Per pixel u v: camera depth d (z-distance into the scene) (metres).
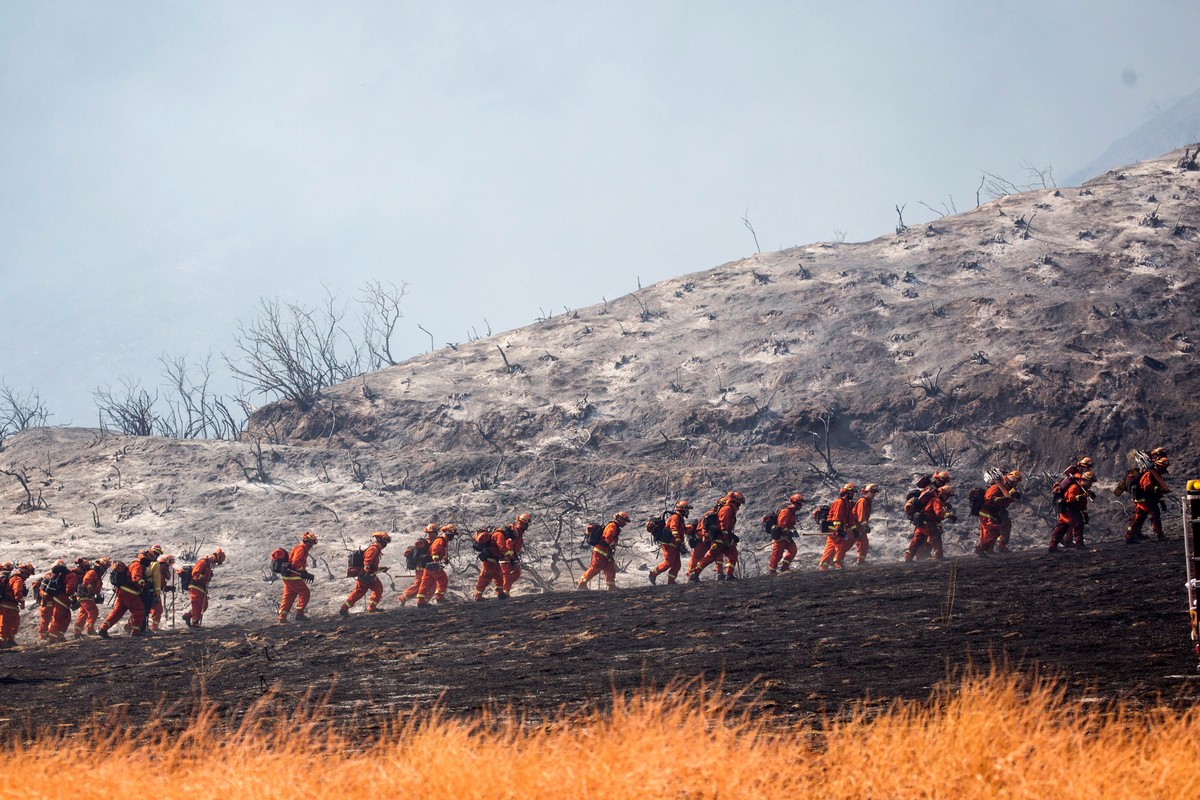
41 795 13.99
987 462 85.44
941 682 21.62
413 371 121.25
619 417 101.88
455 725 16.55
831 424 93.56
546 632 38.59
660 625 37.53
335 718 23.20
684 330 115.94
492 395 110.75
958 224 127.44
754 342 108.75
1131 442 82.50
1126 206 120.44
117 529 85.31
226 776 14.46
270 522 84.75
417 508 86.69
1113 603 31.88
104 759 16.22
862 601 38.62
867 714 18.55
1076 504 52.09
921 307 107.56
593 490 88.12
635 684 25.14
